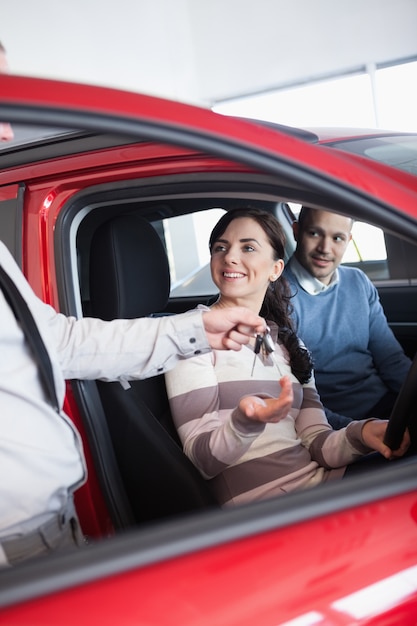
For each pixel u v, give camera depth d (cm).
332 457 167
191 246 233
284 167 97
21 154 150
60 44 1056
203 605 75
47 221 146
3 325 105
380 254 233
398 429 139
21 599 68
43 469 105
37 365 108
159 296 180
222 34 1075
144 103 86
